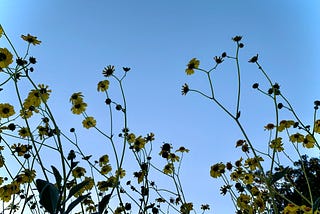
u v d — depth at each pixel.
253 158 1.08
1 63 0.70
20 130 0.94
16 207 1.02
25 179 0.95
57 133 0.64
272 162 0.79
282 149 0.99
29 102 0.87
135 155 1.05
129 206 1.06
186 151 1.17
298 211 0.77
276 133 0.80
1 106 0.95
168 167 1.15
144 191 1.03
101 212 0.61
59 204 0.54
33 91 0.88
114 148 0.87
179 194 1.09
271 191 0.77
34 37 0.84
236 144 1.10
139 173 1.06
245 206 1.00
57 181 0.56
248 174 1.09
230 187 1.04
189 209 1.17
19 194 0.99
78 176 0.94
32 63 0.85
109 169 1.11
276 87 0.98
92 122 1.03
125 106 0.91
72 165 0.59
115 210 1.06
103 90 0.99
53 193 0.54
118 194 0.86
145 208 0.97
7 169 0.91
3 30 0.71
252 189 1.05
